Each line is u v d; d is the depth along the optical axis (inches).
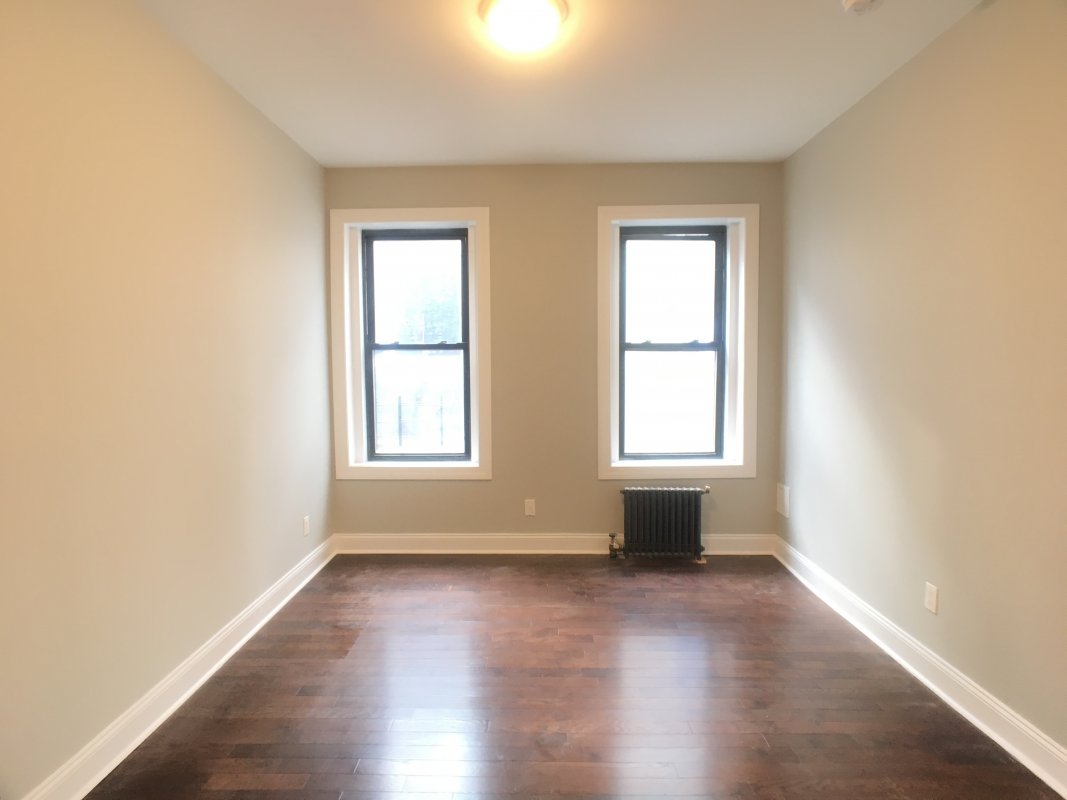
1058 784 63.4
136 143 72.2
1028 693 67.5
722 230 143.5
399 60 87.2
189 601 83.6
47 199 59.1
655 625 103.5
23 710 56.8
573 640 98.0
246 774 66.4
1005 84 69.1
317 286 131.3
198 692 83.0
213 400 89.7
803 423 124.4
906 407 88.9
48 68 59.1
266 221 107.1
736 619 105.9
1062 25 61.6
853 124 103.3
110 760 67.5
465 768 67.3
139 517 73.0
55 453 60.2
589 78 93.4
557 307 138.2
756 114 107.5
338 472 141.4
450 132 115.3
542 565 134.2
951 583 79.5
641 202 135.3
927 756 68.9
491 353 139.3
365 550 143.3
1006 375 69.7
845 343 106.6
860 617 102.0
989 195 72.0
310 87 95.4
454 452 148.6
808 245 121.2
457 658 92.2
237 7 73.3
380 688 83.8
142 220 73.4
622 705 79.4
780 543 137.9
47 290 59.1
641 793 63.5
